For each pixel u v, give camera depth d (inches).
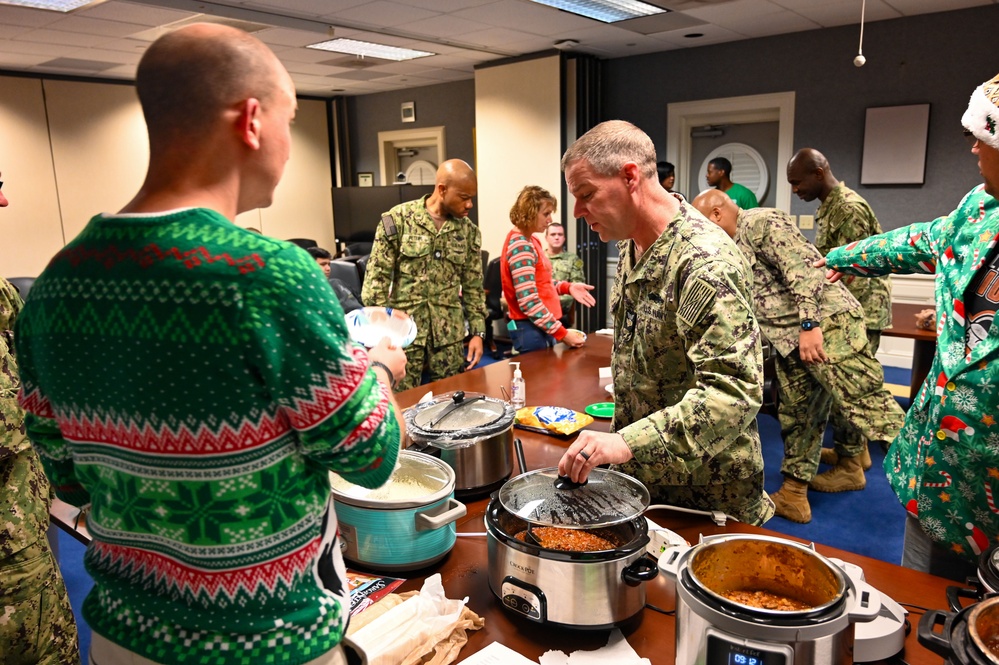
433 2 171.3
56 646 58.6
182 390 26.0
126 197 289.4
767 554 39.5
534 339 132.0
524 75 245.0
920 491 54.7
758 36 215.3
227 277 25.5
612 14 186.5
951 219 55.9
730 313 48.2
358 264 206.5
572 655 39.9
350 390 27.3
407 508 46.6
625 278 58.7
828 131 210.8
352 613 43.8
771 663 30.9
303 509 28.7
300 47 223.8
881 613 39.3
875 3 176.4
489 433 59.0
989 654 26.6
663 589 47.1
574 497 46.4
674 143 242.7
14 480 54.3
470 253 124.9
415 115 323.3
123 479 28.0
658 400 57.6
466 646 41.3
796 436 114.7
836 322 111.2
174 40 27.0
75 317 27.2
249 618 27.7
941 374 52.9
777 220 106.3
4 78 250.1
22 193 259.8
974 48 183.3
